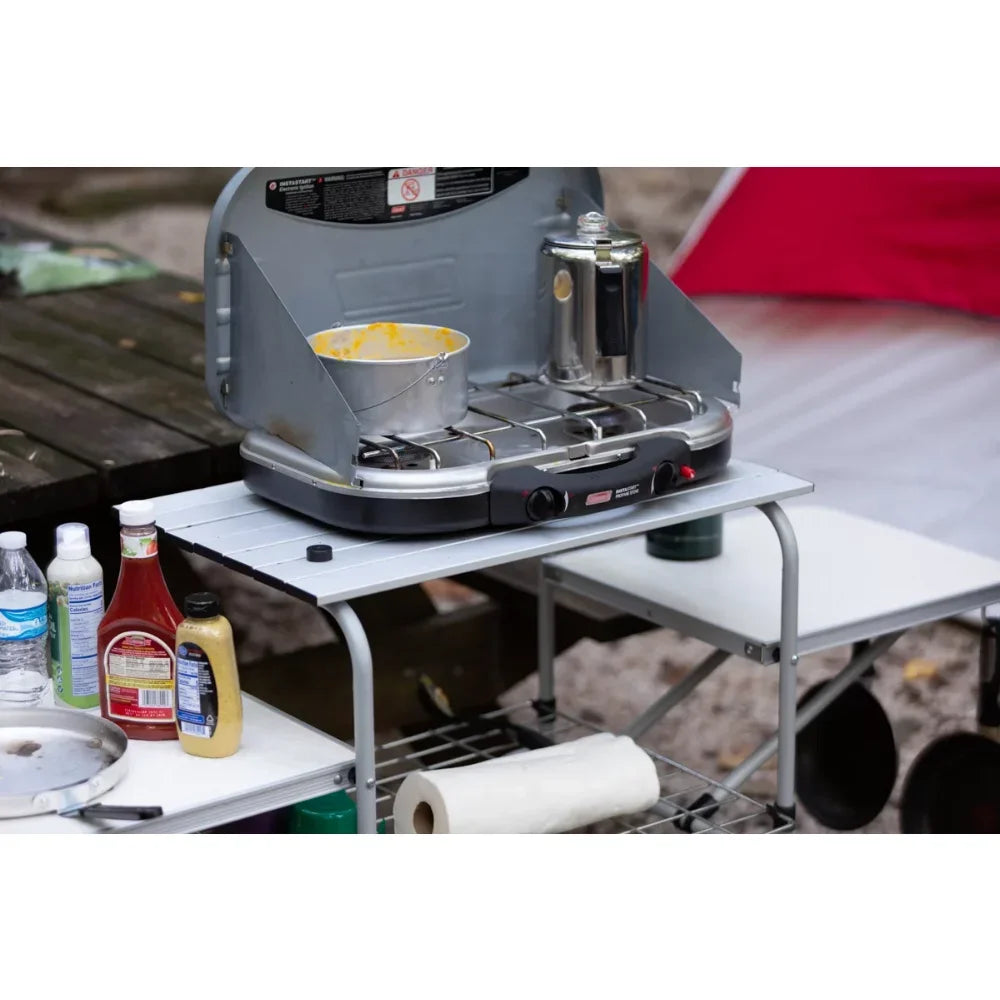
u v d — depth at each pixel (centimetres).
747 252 345
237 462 262
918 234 326
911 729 337
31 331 315
